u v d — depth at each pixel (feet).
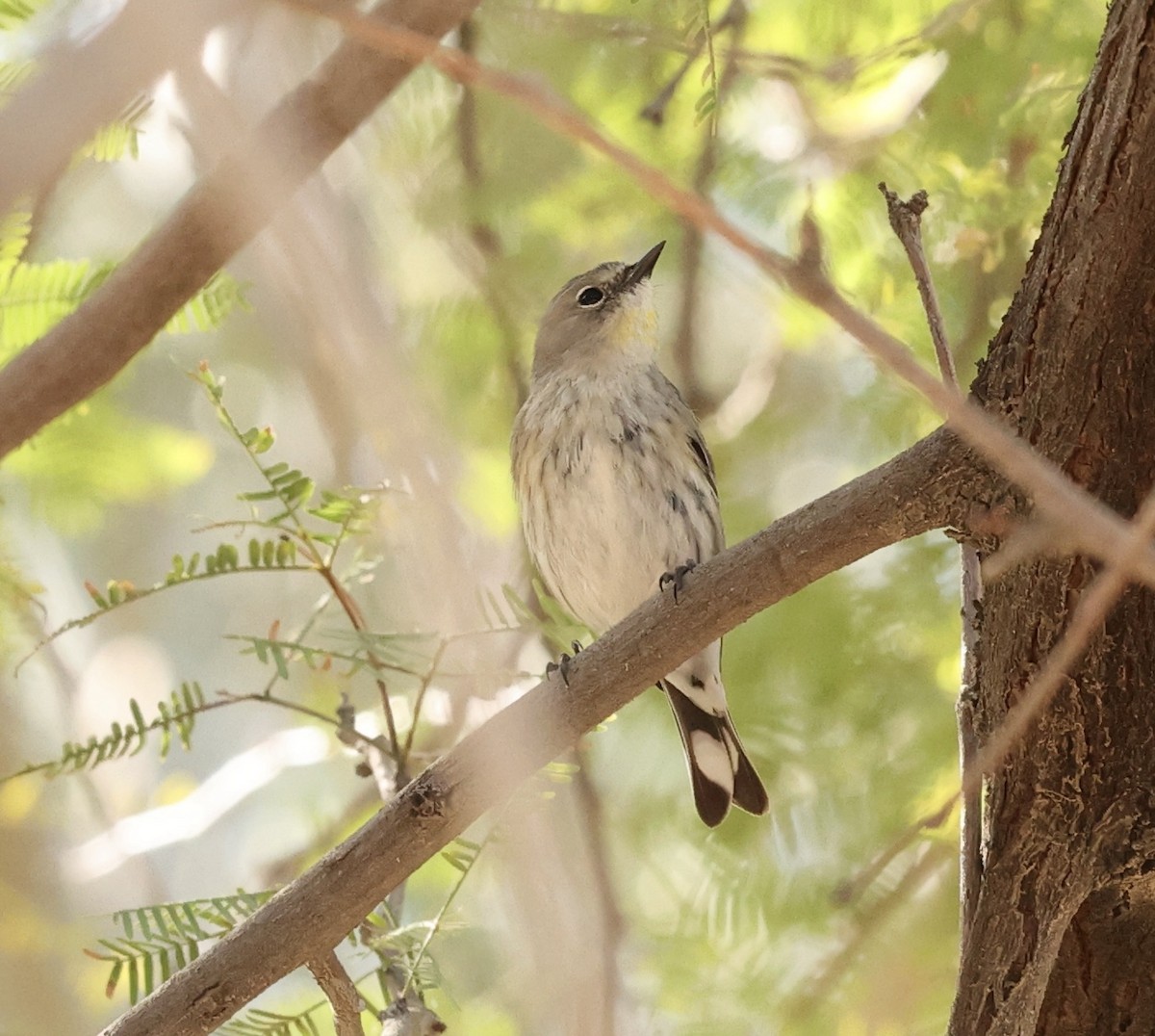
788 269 11.73
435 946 30.40
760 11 37.93
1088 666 20.84
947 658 37.63
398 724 34.04
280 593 49.78
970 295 36.96
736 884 36.52
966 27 35.04
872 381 39.47
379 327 22.71
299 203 21.72
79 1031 39.73
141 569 48.44
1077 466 20.80
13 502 36.29
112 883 42.50
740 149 37.58
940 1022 34.94
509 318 41.45
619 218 41.47
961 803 31.27
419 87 37.32
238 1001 22.98
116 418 37.37
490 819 26.99
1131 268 19.99
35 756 40.57
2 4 20.76
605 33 31.76
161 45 12.80
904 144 36.76
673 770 40.22
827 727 37.88
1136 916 22.07
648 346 40.88
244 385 44.91
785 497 44.24
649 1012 35.22
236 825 49.26
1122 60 19.42
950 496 21.72
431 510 24.18
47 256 34.35
